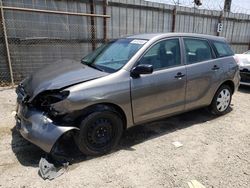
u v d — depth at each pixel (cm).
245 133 420
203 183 282
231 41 1255
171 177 291
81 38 759
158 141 379
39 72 368
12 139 370
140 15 868
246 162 327
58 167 298
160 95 371
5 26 629
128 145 364
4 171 293
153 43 370
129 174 293
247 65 692
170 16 955
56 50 725
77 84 306
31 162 313
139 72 333
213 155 343
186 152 349
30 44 679
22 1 645
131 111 345
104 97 313
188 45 416
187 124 451
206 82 434
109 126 330
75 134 307
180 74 391
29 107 309
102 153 331
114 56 378
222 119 482
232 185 280
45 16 683
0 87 646
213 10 1101
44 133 289
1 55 649
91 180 280
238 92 709
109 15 793
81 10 736
